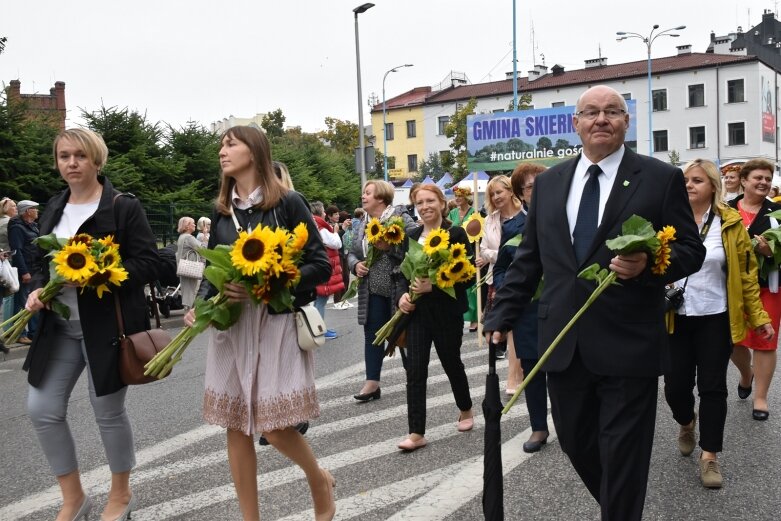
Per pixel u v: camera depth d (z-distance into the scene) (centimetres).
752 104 6022
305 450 369
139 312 387
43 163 2006
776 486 452
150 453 546
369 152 2622
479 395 714
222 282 329
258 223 363
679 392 492
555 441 552
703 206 512
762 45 8438
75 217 394
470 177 2841
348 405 684
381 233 628
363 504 435
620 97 338
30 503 449
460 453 528
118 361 375
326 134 5884
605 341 323
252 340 352
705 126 6166
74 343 387
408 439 539
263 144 370
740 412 623
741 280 492
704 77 6150
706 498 436
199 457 535
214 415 354
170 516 424
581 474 353
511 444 548
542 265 352
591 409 338
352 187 3738
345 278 1633
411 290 525
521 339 530
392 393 728
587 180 341
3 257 1027
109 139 2341
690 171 512
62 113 2748
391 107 7462
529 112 2780
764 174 630
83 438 585
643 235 300
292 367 353
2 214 1152
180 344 355
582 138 341
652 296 326
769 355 598
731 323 483
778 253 534
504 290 360
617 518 318
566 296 334
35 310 370
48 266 397
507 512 416
